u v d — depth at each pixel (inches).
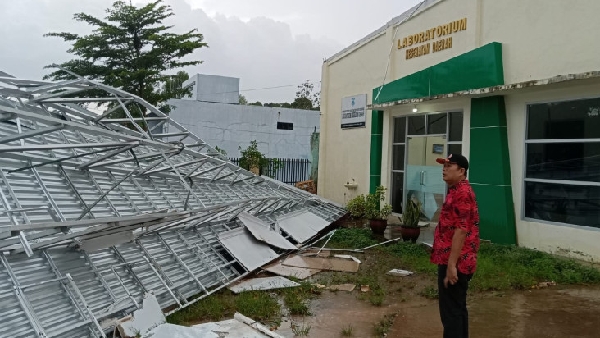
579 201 310.8
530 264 290.0
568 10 311.3
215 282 239.0
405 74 473.4
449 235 155.7
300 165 982.4
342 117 577.3
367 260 310.5
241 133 1031.6
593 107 302.2
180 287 214.4
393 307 217.6
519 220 348.5
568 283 259.9
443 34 423.2
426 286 251.3
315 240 384.8
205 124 990.4
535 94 335.6
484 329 190.4
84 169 202.2
